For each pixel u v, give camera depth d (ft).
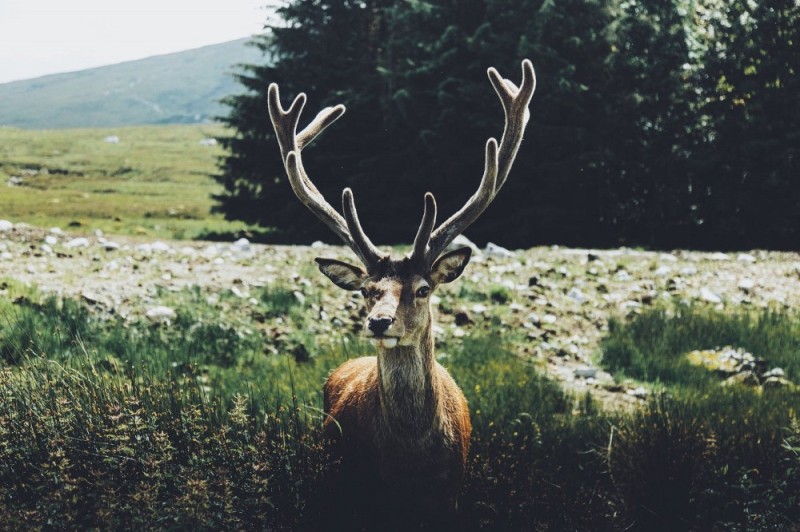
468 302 36.60
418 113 68.59
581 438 20.66
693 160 69.31
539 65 64.54
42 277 33.42
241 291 34.73
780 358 31.09
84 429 15.05
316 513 14.71
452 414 14.84
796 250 67.62
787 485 17.19
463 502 16.19
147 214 97.96
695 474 18.24
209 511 13.60
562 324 35.06
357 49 75.31
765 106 68.64
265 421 17.19
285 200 73.31
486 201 15.23
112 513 13.09
